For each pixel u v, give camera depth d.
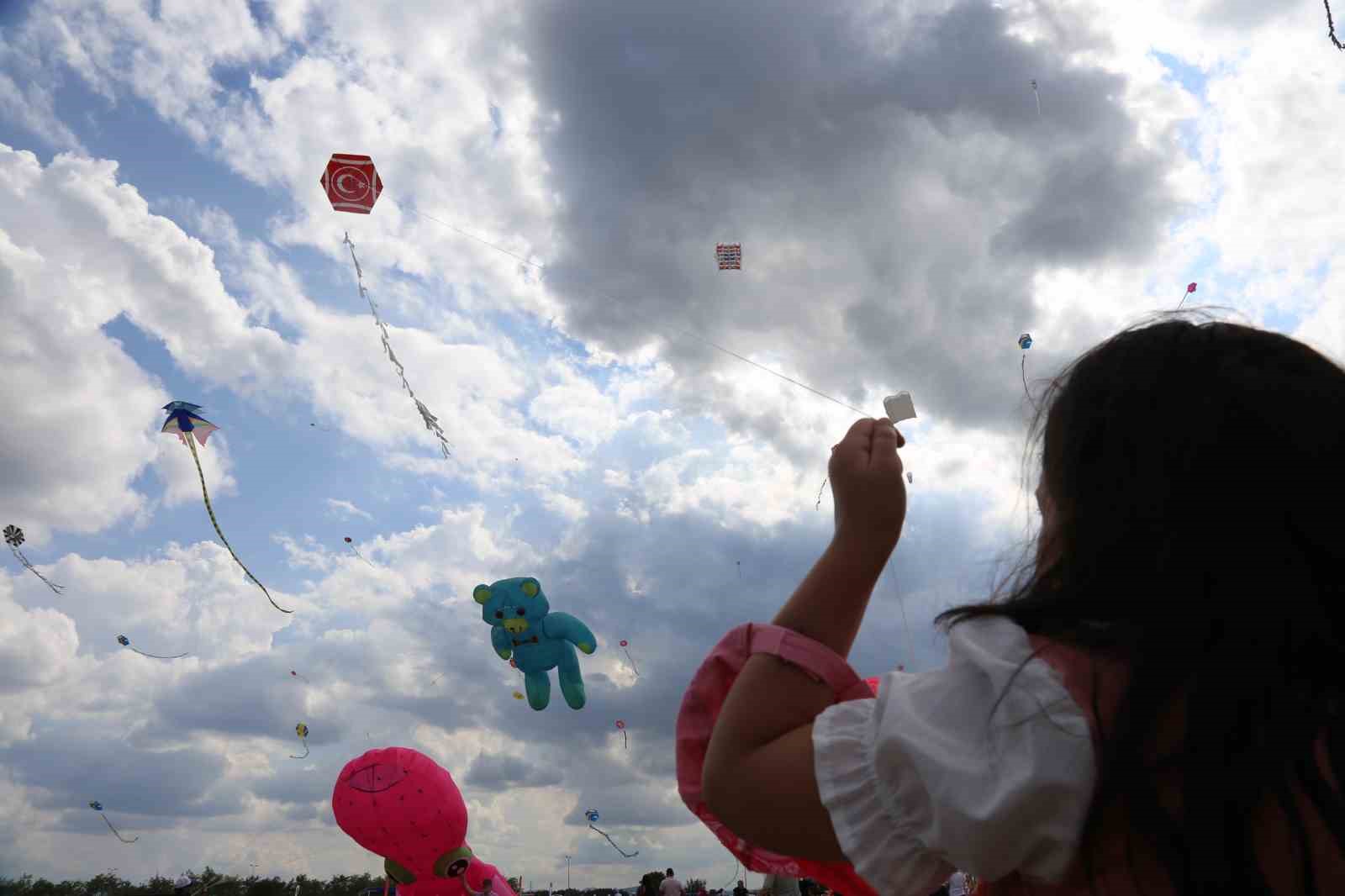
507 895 8.12
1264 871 0.51
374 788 7.77
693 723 0.75
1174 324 0.70
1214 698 0.54
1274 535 0.58
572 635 10.48
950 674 0.62
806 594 0.70
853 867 0.61
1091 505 0.64
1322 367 0.65
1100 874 0.55
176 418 8.06
